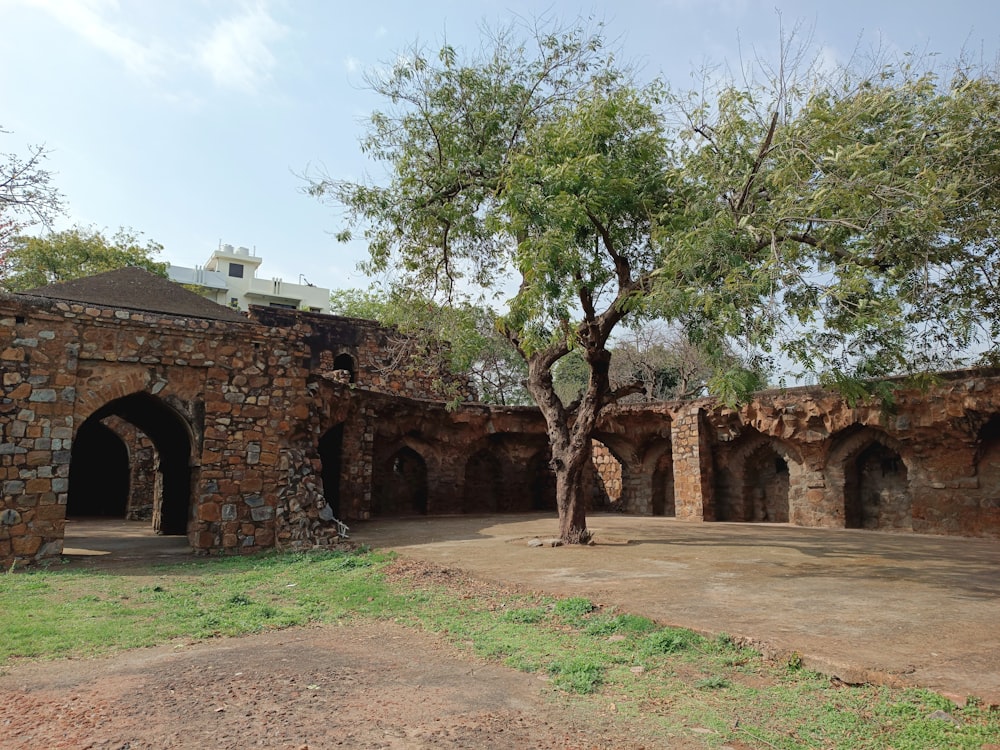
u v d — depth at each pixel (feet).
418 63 40.11
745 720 13.57
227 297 144.77
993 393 42.96
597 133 35.40
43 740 12.29
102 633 20.11
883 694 14.47
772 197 31.73
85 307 37.63
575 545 39.63
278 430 42.24
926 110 31.27
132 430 71.10
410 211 41.37
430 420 72.18
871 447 54.95
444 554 36.22
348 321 80.69
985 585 26.13
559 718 13.79
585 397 41.75
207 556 38.42
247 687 15.42
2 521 33.99
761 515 63.57
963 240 33.19
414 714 13.88
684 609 21.91
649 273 33.99
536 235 33.78
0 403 34.73
